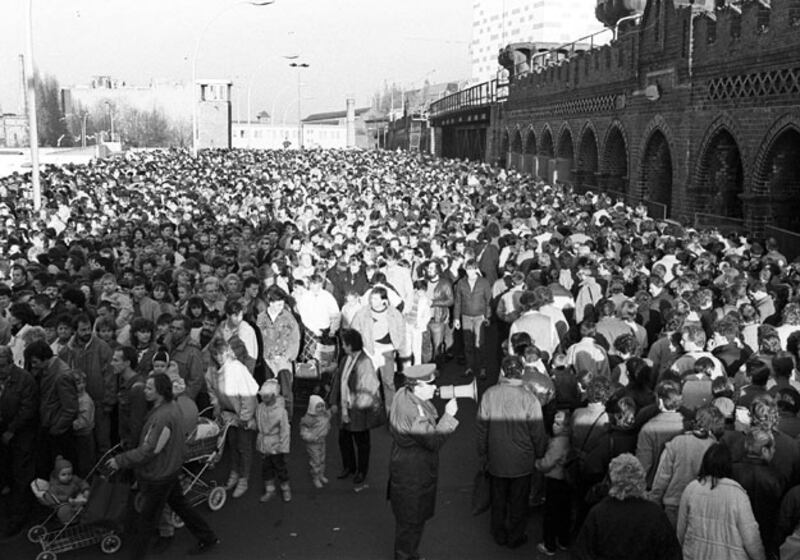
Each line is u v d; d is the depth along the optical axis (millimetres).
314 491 9438
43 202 25406
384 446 10836
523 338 8906
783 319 9570
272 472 9164
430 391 7629
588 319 9727
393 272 13398
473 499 8672
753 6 20906
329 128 148875
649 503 5496
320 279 12117
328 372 11844
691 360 8320
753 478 6176
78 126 116500
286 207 24203
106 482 7711
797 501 5773
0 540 8250
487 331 13617
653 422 6848
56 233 19000
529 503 8672
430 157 54219
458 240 16391
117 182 33906
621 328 9750
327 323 12031
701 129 23688
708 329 10203
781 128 19688
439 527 8555
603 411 7391
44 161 58281
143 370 8734
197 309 10828
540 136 41062
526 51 47031
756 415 6270
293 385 11781
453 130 66312
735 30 21844
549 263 13461
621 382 8680
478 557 7895
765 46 20266
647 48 27547
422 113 84938
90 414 8664
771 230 19406
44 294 10984
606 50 31594
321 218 21172
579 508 7750
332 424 11648
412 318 13148
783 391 7184
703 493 5695
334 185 32188
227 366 9023
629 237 16766
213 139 111625
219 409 9203
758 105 20750
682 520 5805
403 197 25594
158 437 7340
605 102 31938
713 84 22984
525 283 12414
